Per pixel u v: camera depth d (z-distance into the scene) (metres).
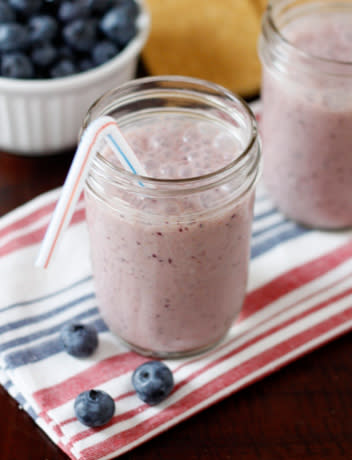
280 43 0.51
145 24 0.60
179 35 0.65
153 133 0.46
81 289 0.51
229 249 0.45
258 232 0.55
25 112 0.57
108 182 0.42
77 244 0.53
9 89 0.56
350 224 0.55
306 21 0.55
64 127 0.59
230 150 0.45
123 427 0.46
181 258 0.44
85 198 0.45
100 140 0.41
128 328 0.48
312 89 0.50
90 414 0.45
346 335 0.50
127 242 0.44
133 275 0.45
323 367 0.49
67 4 0.58
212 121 0.47
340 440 0.46
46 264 0.42
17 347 0.48
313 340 0.49
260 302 0.51
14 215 0.54
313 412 0.47
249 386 0.48
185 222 0.43
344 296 0.51
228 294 0.47
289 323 0.50
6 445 0.46
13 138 0.59
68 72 0.57
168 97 0.46
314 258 0.53
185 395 0.47
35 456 0.46
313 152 0.52
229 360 0.48
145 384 0.46
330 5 0.55
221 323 0.48
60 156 0.60
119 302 0.47
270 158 0.54
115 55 0.59
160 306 0.46
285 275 0.52
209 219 0.43
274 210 0.56
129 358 0.49
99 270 0.47
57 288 0.51
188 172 0.44
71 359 0.48
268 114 0.53
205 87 0.46
